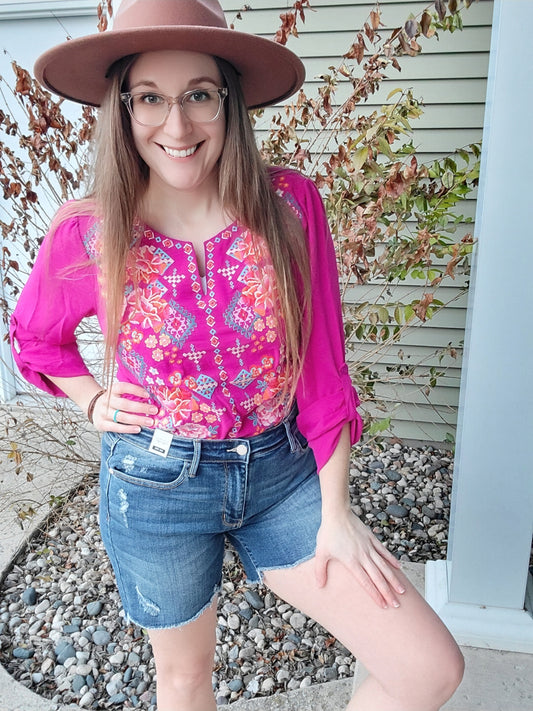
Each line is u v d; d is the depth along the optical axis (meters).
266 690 2.10
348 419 1.32
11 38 3.73
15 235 3.10
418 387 3.81
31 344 1.46
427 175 2.55
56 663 2.24
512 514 2.00
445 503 3.27
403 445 3.94
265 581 1.42
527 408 1.89
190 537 1.35
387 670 1.22
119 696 2.07
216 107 1.19
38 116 2.71
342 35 3.31
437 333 3.69
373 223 2.45
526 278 1.77
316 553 1.29
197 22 1.16
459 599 2.12
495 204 1.73
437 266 3.57
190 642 1.42
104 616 2.47
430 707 1.19
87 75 1.26
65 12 3.58
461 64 3.27
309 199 1.33
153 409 1.32
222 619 2.43
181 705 1.49
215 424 1.29
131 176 1.22
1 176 3.25
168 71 1.14
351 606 1.26
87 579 2.68
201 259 1.25
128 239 1.21
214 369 1.26
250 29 3.40
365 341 3.29
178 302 1.22
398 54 2.44
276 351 1.28
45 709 2.02
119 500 1.36
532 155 1.68
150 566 1.36
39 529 3.02
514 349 1.84
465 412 1.93
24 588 2.65
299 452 1.39
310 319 1.30
